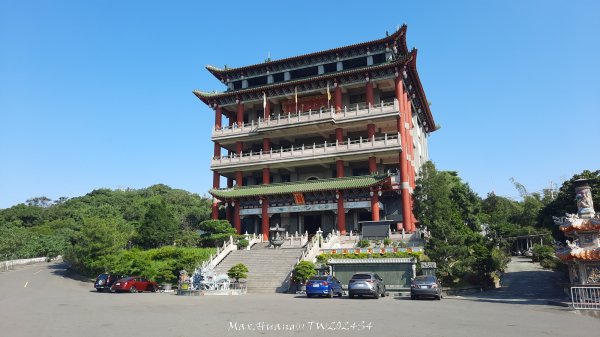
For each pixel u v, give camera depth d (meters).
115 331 15.59
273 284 40.22
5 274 62.62
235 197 62.19
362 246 47.06
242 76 74.88
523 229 74.62
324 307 23.66
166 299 31.14
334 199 58.06
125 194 149.38
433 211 43.22
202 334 14.66
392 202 61.34
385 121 62.69
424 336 14.14
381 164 65.88
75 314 21.53
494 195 88.69
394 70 62.16
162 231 60.06
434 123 91.12
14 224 121.12
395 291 35.56
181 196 128.50
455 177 72.88
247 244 53.75
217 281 38.00
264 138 68.62
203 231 64.44
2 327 17.09
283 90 68.75
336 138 66.44
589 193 27.11
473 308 23.61
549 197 89.12
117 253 56.50
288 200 60.59
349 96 68.44
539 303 27.05
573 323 17.66
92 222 58.06
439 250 38.03
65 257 63.97
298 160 63.84
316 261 42.56
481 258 39.66
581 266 26.14
